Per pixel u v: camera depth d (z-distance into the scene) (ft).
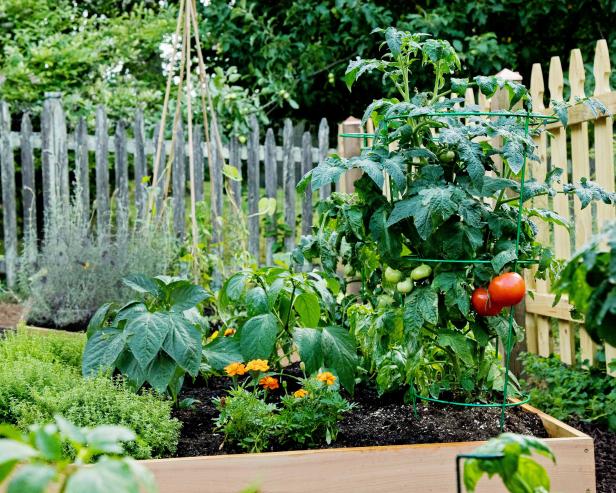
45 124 22.41
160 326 9.34
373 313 10.08
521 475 3.84
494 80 8.55
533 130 9.30
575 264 3.87
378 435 8.74
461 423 9.06
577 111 13.24
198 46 15.44
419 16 28.40
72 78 29.68
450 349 9.32
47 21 31.42
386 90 30.50
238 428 8.60
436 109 8.74
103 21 33.73
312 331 9.87
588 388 13.12
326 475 7.89
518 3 28.50
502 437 3.70
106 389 8.86
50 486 6.69
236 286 10.80
